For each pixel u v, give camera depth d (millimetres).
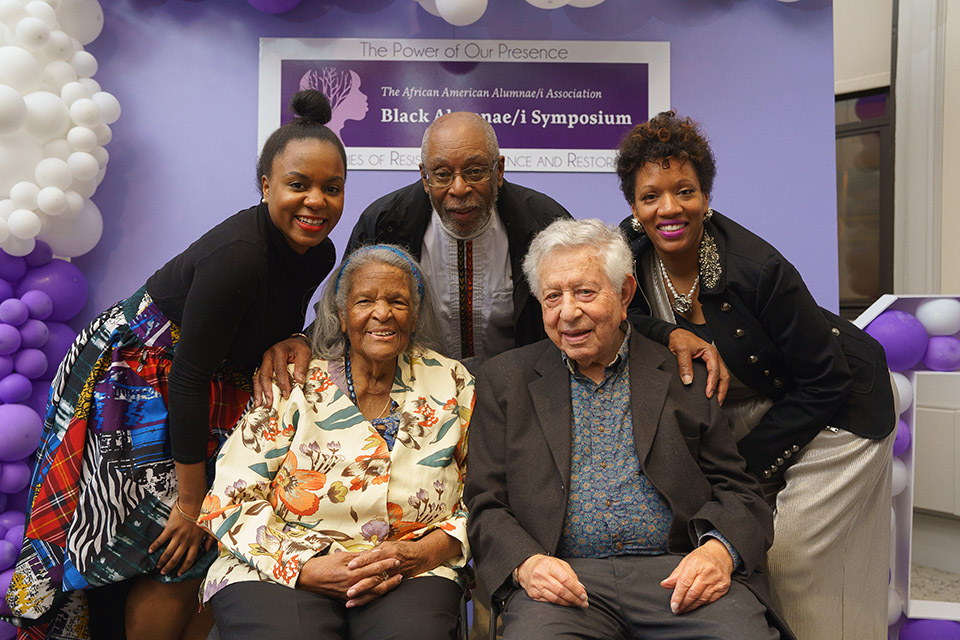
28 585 2061
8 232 2723
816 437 2160
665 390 1919
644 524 1831
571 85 3387
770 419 2137
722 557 1729
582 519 1838
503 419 1975
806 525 2129
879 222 4395
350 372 2008
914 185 4188
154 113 3324
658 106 3408
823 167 3439
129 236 3305
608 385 1952
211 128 3336
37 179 2799
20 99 2660
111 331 2098
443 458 1951
